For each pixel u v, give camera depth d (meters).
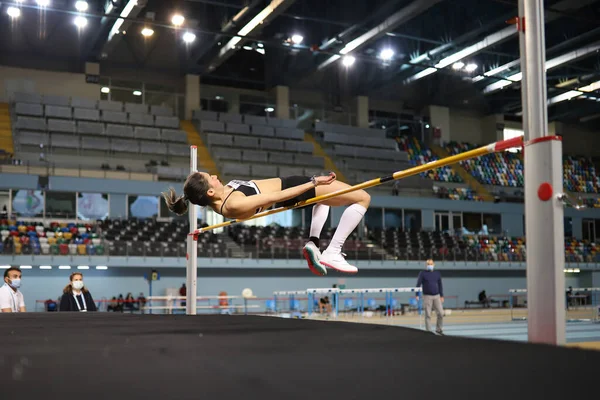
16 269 7.70
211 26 27.94
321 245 27.41
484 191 37.22
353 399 1.39
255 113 35.72
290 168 32.25
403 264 28.67
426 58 30.69
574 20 28.16
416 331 2.96
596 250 35.44
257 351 2.25
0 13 27.59
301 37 27.88
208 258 24.97
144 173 27.33
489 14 26.84
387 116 39.16
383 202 31.66
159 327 3.61
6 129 28.59
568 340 11.91
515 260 31.53
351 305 24.02
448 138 39.94
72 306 8.00
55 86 30.95
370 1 26.11
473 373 1.69
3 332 3.42
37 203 25.09
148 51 31.89
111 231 24.67
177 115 33.91
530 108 3.20
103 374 1.76
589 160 43.47
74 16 27.39
